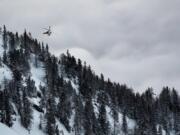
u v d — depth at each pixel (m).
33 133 161.00
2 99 154.75
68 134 180.25
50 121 168.38
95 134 190.25
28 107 164.50
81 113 190.00
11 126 151.00
